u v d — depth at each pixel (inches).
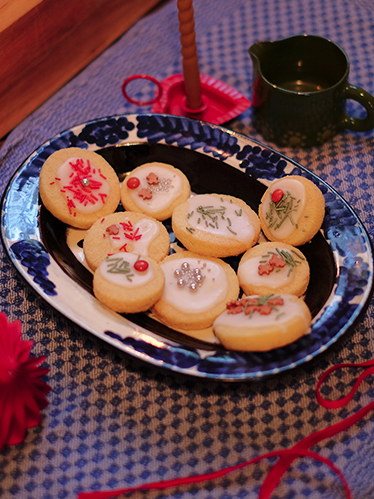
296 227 17.5
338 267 16.8
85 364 16.8
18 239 17.4
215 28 24.8
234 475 15.0
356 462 15.0
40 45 22.5
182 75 22.7
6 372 14.4
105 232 17.9
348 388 16.4
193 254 17.7
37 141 21.6
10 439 15.3
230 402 16.2
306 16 24.8
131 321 16.4
